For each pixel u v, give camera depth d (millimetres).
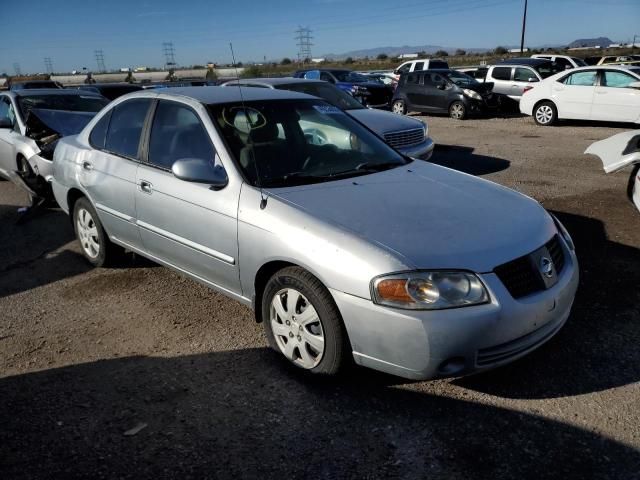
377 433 2713
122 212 4352
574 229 5762
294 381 3164
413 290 2664
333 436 2699
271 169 3578
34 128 7617
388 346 2736
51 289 4652
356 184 3516
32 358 3527
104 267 5035
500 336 2730
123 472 2486
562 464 2482
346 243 2846
